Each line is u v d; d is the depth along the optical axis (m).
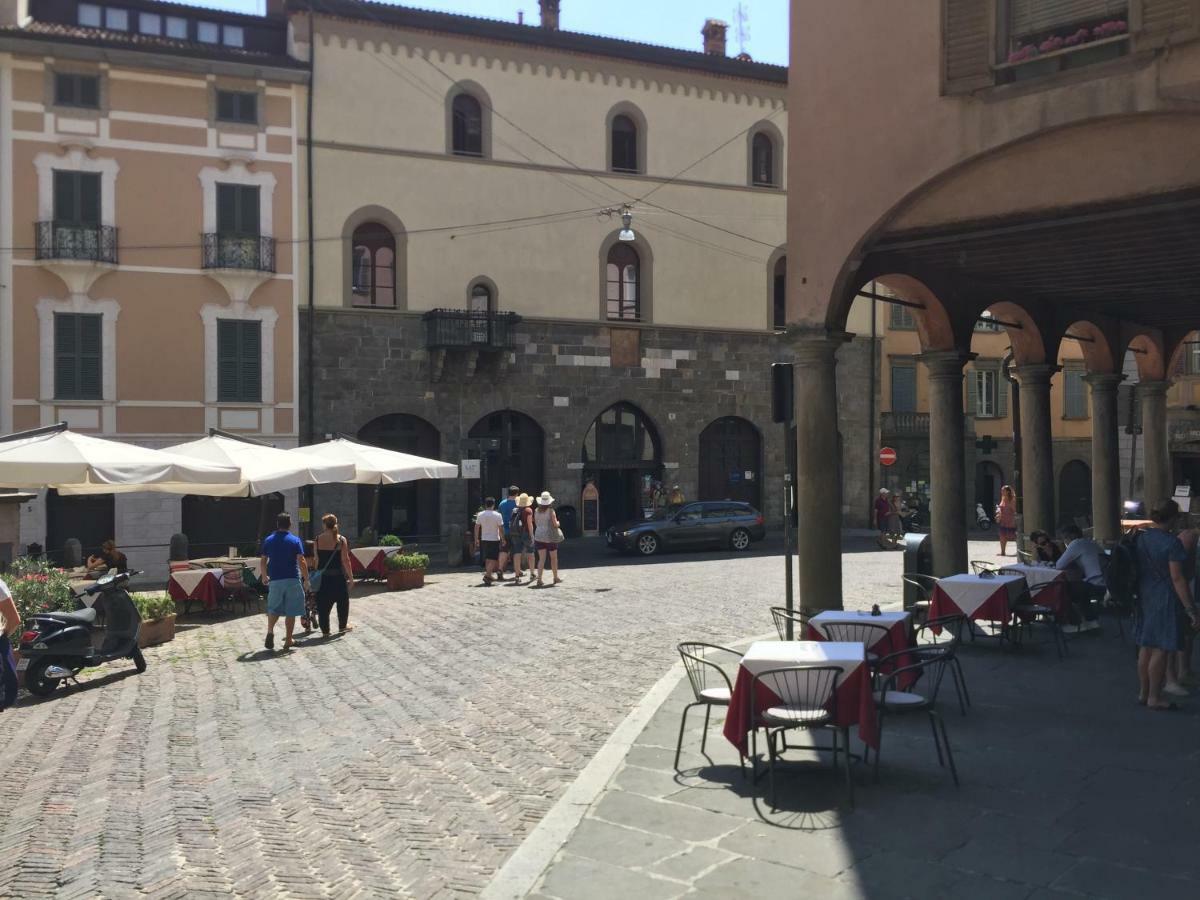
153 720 10.04
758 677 7.03
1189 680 9.73
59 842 6.56
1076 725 8.53
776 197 35.28
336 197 29.59
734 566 24.42
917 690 9.88
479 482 31.34
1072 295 15.62
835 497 11.60
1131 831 6.13
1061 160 9.73
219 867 6.07
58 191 27.16
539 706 10.01
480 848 6.29
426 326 30.50
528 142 31.89
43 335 27.08
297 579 14.01
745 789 7.06
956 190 10.45
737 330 34.75
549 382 32.16
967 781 7.12
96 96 27.39
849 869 5.69
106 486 16.66
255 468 17.80
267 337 28.91
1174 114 9.01
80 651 11.66
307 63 29.27
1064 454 41.44
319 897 5.61
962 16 10.19
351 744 8.80
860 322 37.44
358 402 29.84
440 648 13.60
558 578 21.25
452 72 30.94
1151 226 10.52
